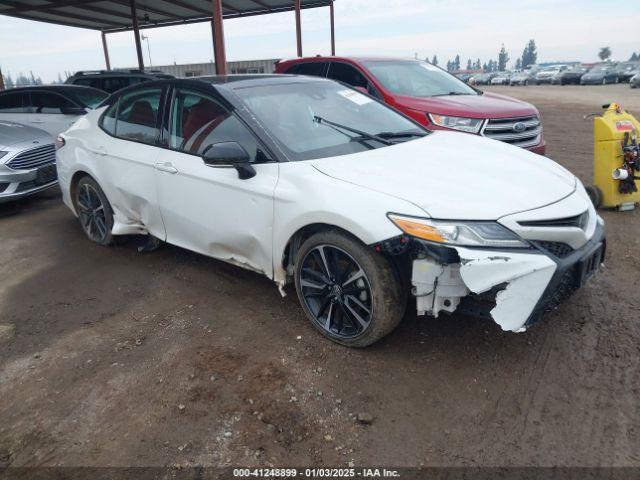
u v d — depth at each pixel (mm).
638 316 3332
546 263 2537
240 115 3500
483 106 5996
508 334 3180
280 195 3119
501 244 2535
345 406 2615
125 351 3197
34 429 2559
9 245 5246
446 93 6820
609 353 2961
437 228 2578
